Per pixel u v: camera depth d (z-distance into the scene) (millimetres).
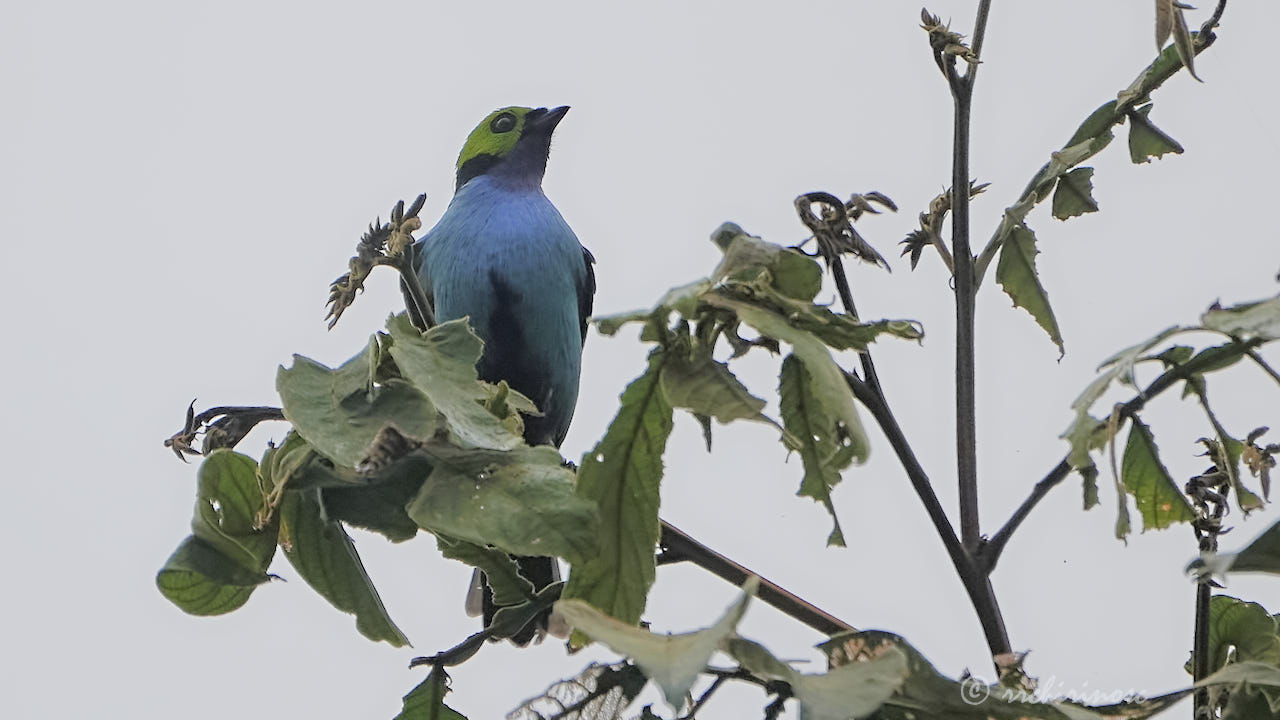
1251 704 4434
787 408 4695
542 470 4367
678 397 4180
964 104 5910
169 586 4539
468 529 4266
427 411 4434
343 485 4598
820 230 5262
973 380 5777
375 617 4875
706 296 4211
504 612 5129
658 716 4691
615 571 4352
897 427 5492
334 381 4582
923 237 6191
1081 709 4184
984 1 5926
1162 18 4625
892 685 3721
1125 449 5379
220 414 5914
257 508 4672
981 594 5410
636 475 4324
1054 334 6488
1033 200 6086
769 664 3787
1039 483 5457
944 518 5465
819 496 4777
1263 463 5098
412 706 5145
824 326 4355
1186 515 5367
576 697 4719
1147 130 6547
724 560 5312
